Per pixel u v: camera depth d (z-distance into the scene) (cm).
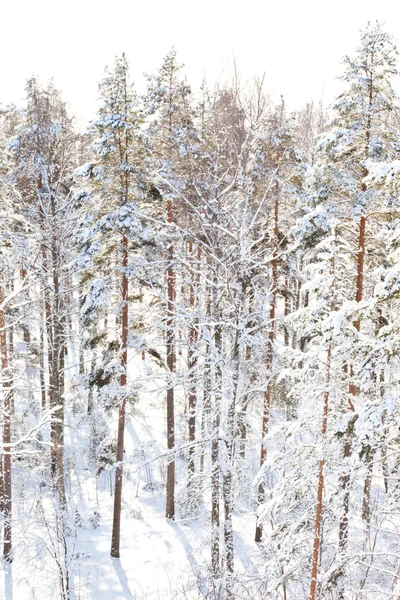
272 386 1802
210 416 1462
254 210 1712
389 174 754
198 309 1455
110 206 1711
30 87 1841
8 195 1817
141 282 1759
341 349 931
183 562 1694
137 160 1677
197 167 1378
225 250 1358
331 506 1074
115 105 1592
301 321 1045
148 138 1673
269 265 1800
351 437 960
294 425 1020
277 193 1742
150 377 1573
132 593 1505
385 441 863
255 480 1094
